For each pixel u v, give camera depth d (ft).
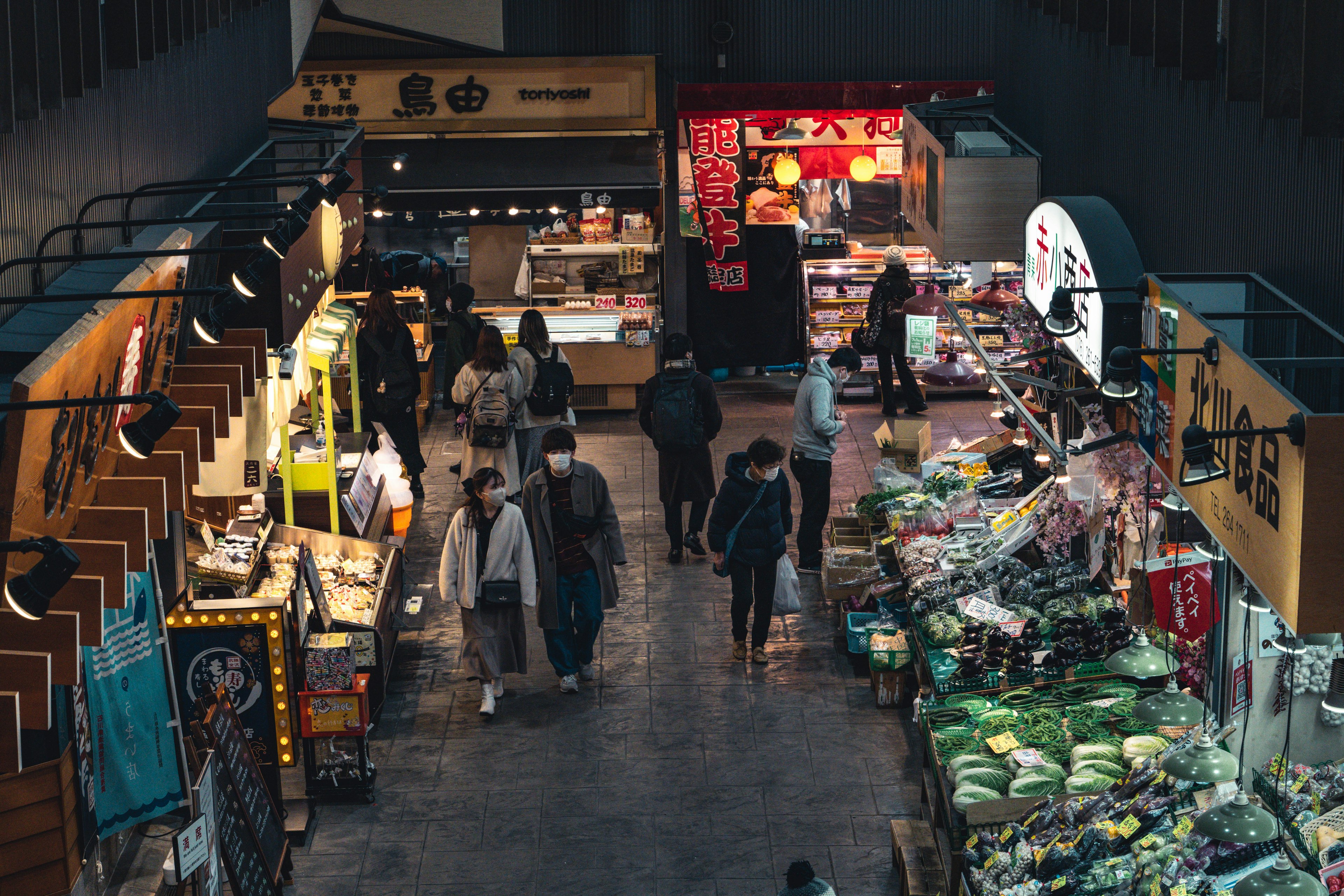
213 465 25.73
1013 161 31.63
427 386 45.93
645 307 49.44
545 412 36.27
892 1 49.34
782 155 51.90
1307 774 19.53
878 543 31.45
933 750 22.67
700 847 23.06
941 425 46.34
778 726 27.17
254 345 22.18
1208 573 21.21
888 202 53.06
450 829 23.72
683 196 50.55
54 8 18.21
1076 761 21.72
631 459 43.45
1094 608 25.93
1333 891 17.22
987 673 24.62
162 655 20.77
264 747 23.77
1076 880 18.60
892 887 21.93
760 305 52.26
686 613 32.58
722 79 49.65
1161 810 19.42
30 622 14.23
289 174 25.14
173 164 25.49
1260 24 18.83
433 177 47.06
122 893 21.40
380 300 38.24
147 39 22.34
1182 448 17.15
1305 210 18.26
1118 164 26.68
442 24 46.26
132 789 20.36
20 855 17.95
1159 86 24.21
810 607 32.76
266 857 21.06
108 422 17.01
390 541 34.86
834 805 24.30
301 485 30.50
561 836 23.47
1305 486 13.71
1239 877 17.95
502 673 27.63
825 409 33.78
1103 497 25.70
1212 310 20.11
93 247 20.89
